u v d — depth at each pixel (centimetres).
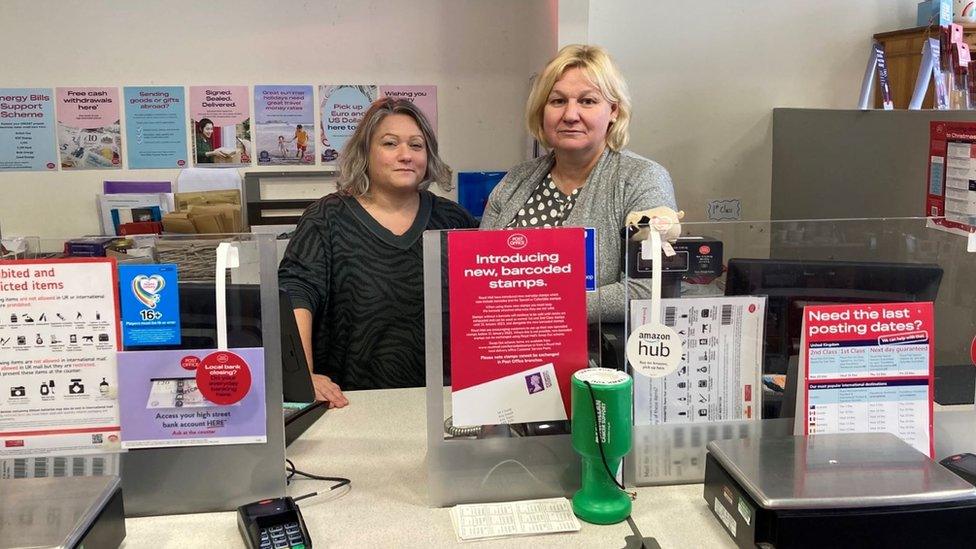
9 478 111
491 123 312
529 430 122
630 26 282
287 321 128
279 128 301
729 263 120
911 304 122
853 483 105
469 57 307
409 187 205
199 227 278
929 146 201
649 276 119
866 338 122
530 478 122
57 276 112
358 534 111
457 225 217
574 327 120
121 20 286
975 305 124
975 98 210
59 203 294
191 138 297
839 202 249
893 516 100
